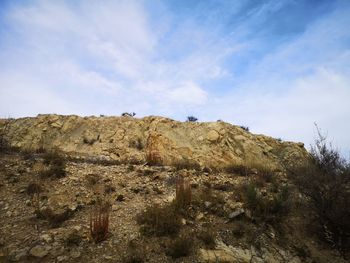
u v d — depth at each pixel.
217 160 17.92
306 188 11.15
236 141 19.88
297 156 19.05
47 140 20.36
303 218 10.67
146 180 12.17
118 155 18.39
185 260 7.59
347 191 10.73
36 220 8.76
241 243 8.71
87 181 11.38
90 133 20.72
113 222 8.95
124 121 21.81
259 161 18.53
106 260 7.29
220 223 9.38
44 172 11.44
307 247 9.45
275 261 8.48
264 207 10.12
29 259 7.01
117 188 11.25
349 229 9.92
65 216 8.96
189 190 10.20
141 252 7.63
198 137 19.81
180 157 17.86
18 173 11.42
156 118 21.52
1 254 7.03
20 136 20.44
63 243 7.67
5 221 8.59
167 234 8.40
